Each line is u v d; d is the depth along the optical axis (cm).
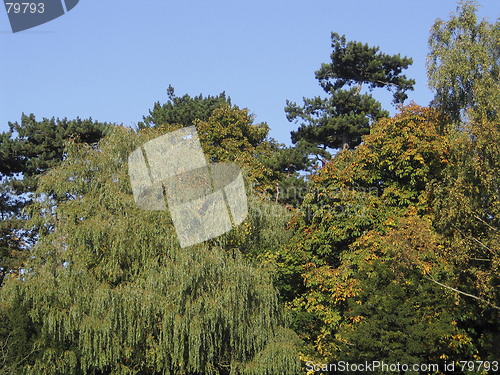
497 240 1933
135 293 1762
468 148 2058
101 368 1819
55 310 1786
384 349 1781
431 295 1931
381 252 2208
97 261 1895
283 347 1997
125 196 1942
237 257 2053
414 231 2045
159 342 1812
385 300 1848
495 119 2078
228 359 2034
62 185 1992
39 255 1864
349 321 2188
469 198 2020
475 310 2075
